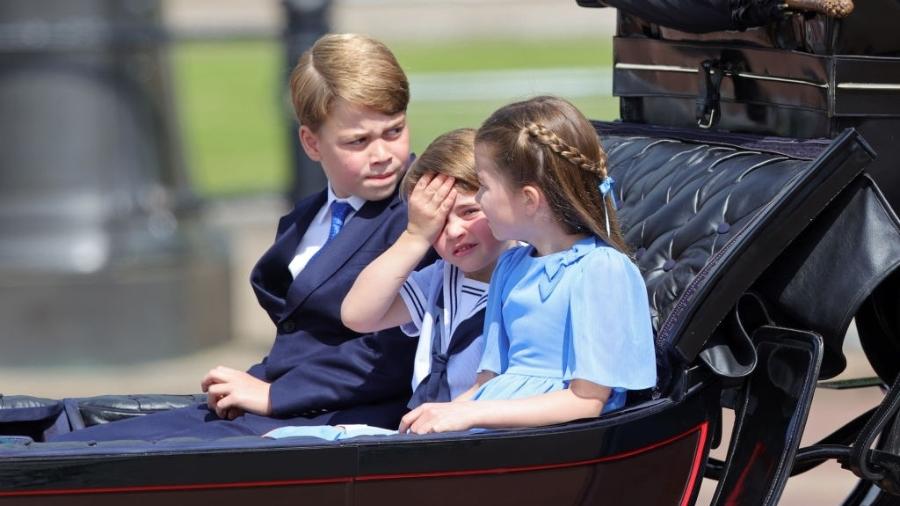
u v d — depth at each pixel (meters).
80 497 9.88
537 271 11.11
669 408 10.92
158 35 25.09
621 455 10.73
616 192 12.67
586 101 30.55
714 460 13.02
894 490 11.49
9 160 24.33
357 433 11.09
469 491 10.44
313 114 12.24
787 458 10.76
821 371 11.50
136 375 24.30
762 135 12.40
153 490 9.95
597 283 10.75
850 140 10.93
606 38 51.25
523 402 10.59
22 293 24.33
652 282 11.59
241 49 62.72
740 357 11.17
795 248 11.38
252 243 30.39
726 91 12.66
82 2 24.17
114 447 10.02
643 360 10.75
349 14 52.81
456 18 54.56
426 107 31.84
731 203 11.50
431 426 10.46
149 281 24.73
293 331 12.63
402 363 12.24
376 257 12.38
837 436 12.92
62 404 13.04
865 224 11.12
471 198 11.59
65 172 24.55
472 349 11.80
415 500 10.35
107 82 24.61
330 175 12.52
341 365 12.23
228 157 39.16
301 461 10.09
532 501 10.61
